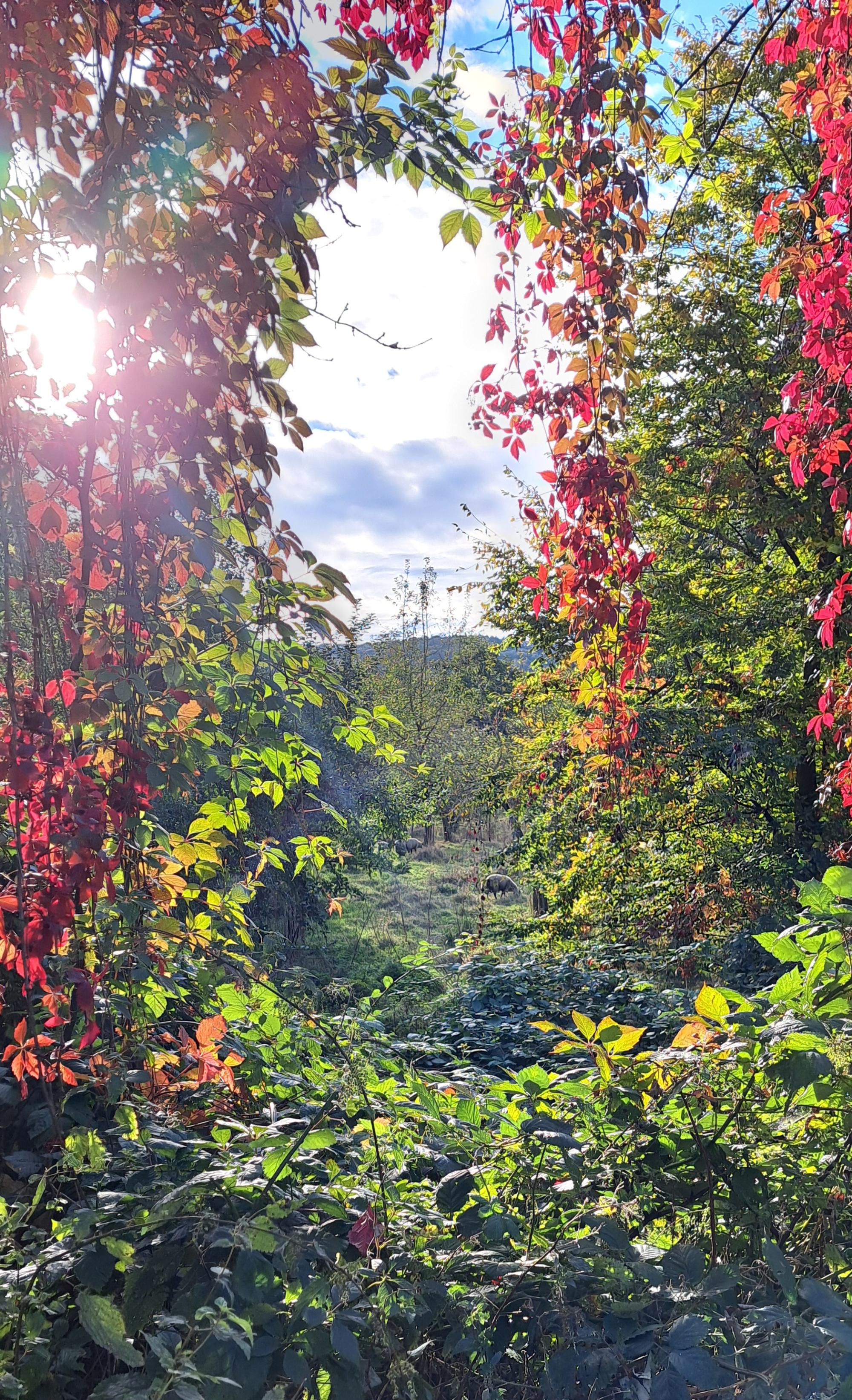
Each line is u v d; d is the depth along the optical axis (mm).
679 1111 2068
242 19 2061
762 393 8305
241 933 3037
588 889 10359
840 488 4406
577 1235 1903
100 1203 1718
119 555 2156
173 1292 1648
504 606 11008
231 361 2205
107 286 1952
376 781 12883
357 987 6961
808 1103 2094
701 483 9359
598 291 3406
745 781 9391
